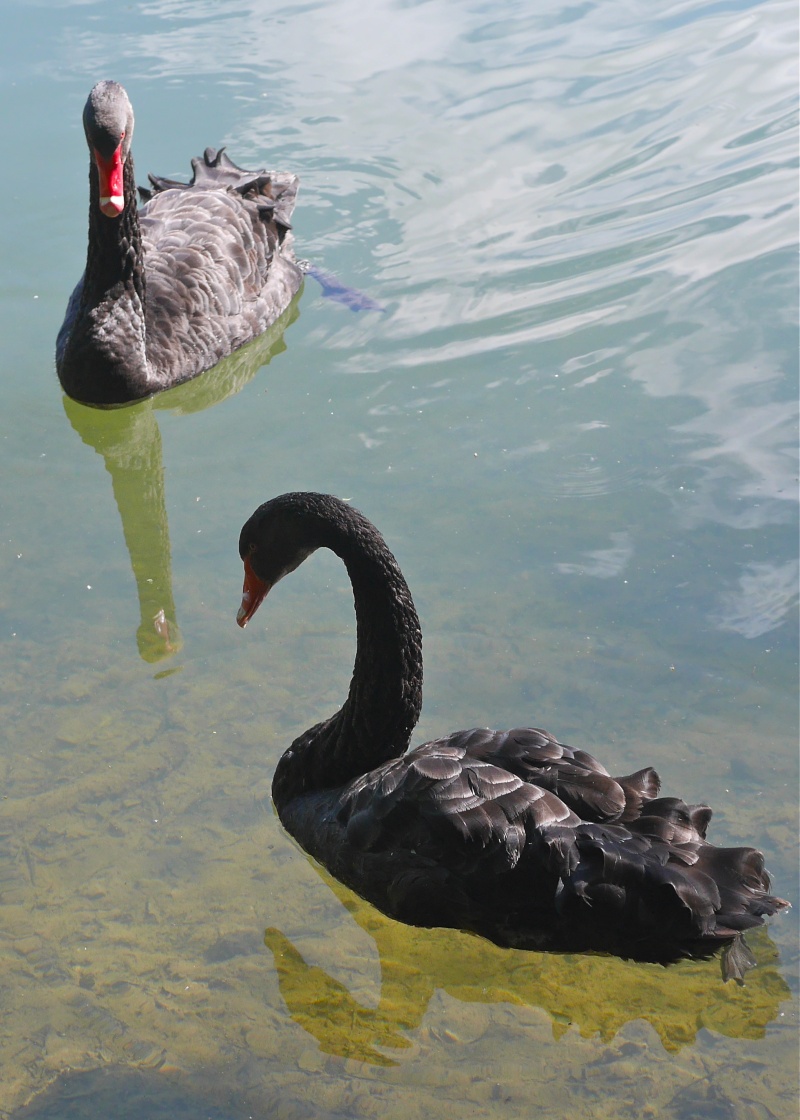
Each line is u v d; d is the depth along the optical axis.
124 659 3.21
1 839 2.96
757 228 4.05
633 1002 2.75
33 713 3.13
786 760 2.98
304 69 5.14
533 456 3.51
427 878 2.78
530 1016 2.75
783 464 3.44
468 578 3.28
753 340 3.73
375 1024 2.74
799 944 2.78
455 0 5.87
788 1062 2.67
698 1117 2.63
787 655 3.13
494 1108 2.65
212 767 3.05
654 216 4.13
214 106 4.83
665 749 3.01
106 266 3.74
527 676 3.12
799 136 4.39
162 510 3.48
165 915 2.87
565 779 2.76
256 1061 2.71
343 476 3.50
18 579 3.37
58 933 2.85
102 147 3.64
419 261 4.07
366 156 4.48
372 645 2.91
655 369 3.68
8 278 4.12
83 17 5.72
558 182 4.29
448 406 3.65
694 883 2.67
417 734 3.05
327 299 3.97
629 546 3.32
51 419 3.77
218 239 4.03
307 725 3.10
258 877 2.91
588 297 3.89
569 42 5.30
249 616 3.01
